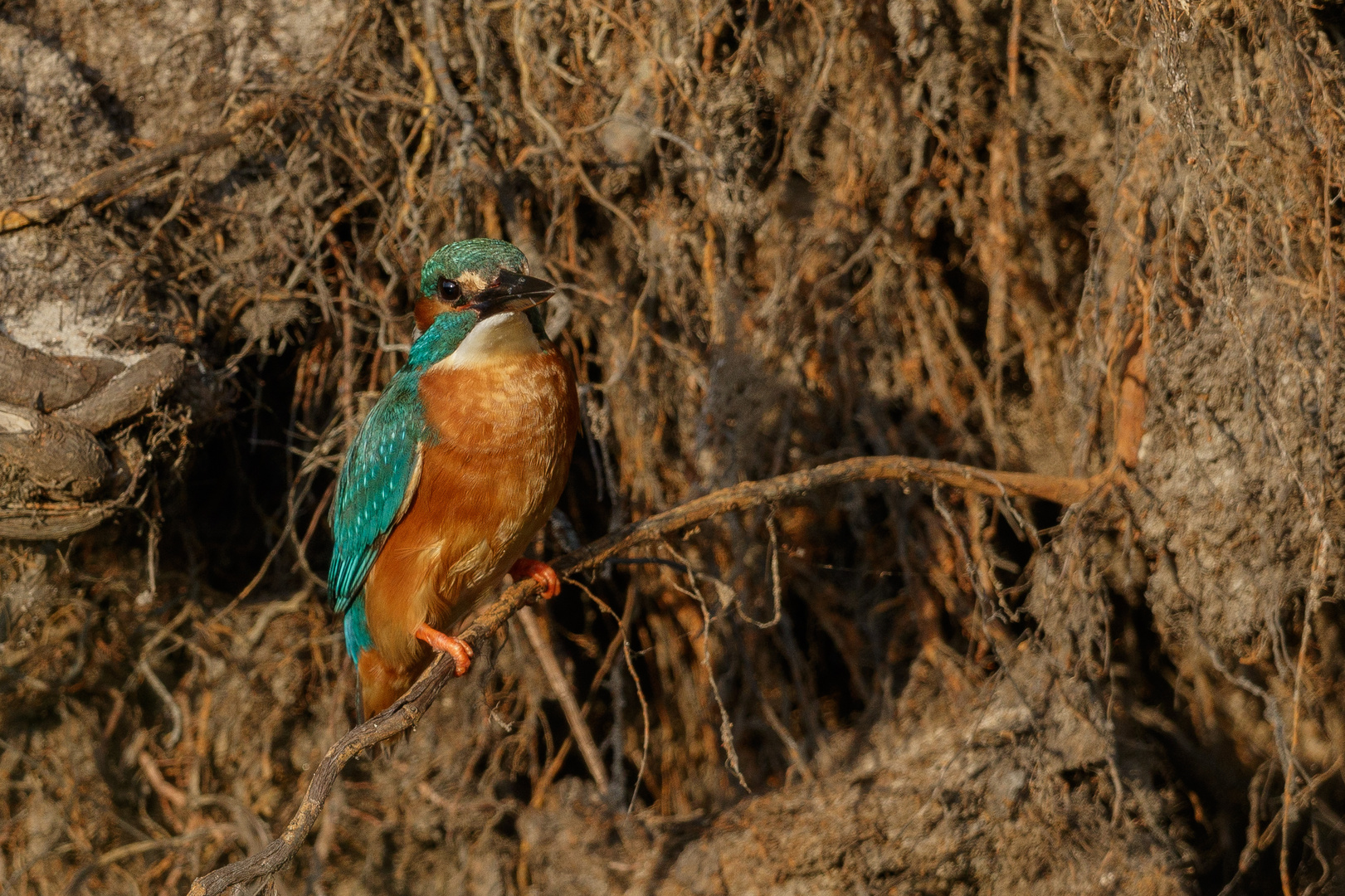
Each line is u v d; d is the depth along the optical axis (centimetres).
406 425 705
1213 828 971
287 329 1000
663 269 980
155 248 928
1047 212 957
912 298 990
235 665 1083
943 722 977
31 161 893
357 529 755
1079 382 898
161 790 1074
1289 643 876
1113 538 930
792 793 991
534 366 702
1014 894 901
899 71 945
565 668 1086
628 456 1016
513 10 959
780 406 998
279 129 952
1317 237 764
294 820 532
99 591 1031
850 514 1014
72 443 838
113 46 941
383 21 968
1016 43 895
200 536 1070
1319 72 757
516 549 732
